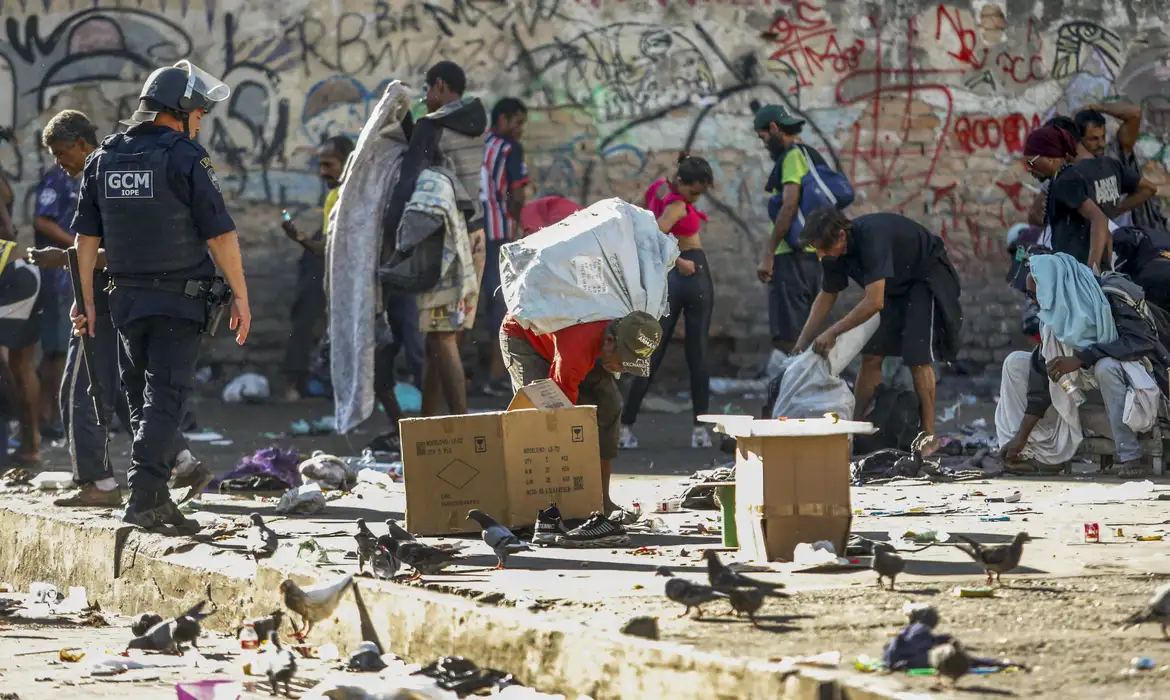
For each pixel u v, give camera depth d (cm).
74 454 1717
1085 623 912
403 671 991
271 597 1206
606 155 3969
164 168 1503
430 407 2303
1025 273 2338
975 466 2114
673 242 1572
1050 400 2044
